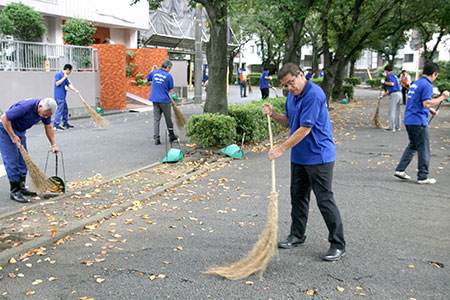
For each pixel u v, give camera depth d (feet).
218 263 12.92
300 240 14.29
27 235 14.58
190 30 93.30
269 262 13.03
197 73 68.80
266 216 17.21
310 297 11.00
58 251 13.60
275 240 12.08
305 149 12.91
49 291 11.18
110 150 30.07
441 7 59.26
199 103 68.69
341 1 50.16
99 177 22.74
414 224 16.35
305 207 14.05
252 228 15.89
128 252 13.61
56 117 38.40
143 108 57.36
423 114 21.43
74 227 15.20
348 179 22.94
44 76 44.37
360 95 99.91
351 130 41.70
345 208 18.21
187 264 12.84
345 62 67.36
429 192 20.53
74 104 47.83
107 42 67.00
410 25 69.62
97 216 16.42
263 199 19.39
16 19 44.19
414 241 14.70
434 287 11.51
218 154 28.53
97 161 26.66
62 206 17.67
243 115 31.53
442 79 84.99
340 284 11.68
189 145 31.76
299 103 12.65
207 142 28.43
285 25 42.29
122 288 11.37
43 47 44.75
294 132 12.76
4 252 13.02
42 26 46.03
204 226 16.05
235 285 11.60
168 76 31.19
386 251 13.87
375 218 16.99
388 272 12.38
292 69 12.21
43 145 31.17
